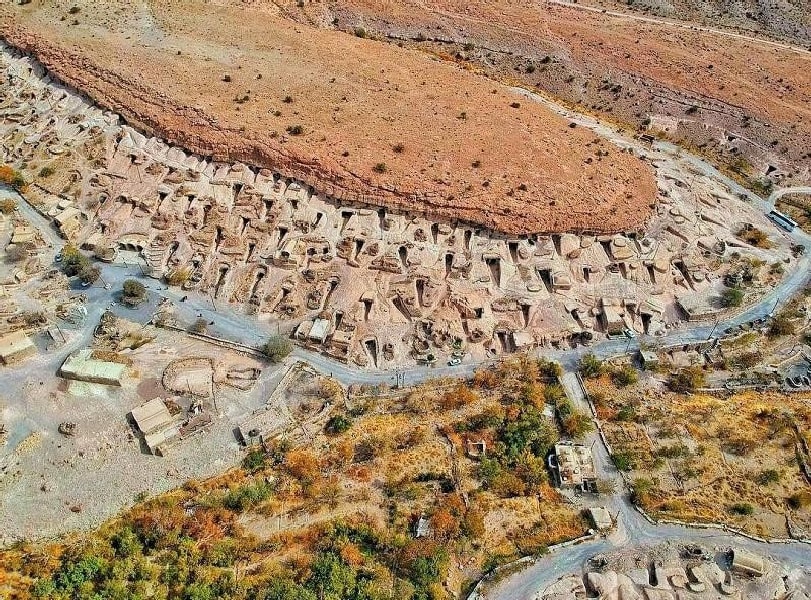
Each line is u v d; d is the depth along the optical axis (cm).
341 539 5091
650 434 6097
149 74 8325
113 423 5731
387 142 7800
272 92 8325
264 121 7812
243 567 4900
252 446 5722
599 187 7744
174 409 5844
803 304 7444
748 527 5391
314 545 5056
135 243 7162
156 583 4725
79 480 5388
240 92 8225
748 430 6194
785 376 6838
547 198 7444
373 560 5009
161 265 7100
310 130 7794
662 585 4941
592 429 6103
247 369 6297
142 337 6419
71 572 4641
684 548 5191
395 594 4775
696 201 8344
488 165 7719
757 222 8575
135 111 7994
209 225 7250
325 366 6444
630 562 5088
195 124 7775
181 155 7762
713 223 8138
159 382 6078
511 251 7319
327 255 7075
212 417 5866
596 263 7325
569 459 5750
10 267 6919
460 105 8750
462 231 7269
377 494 5444
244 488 5356
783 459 5969
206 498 5297
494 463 5678
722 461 5897
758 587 4991
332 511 5303
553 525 5334
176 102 7919
